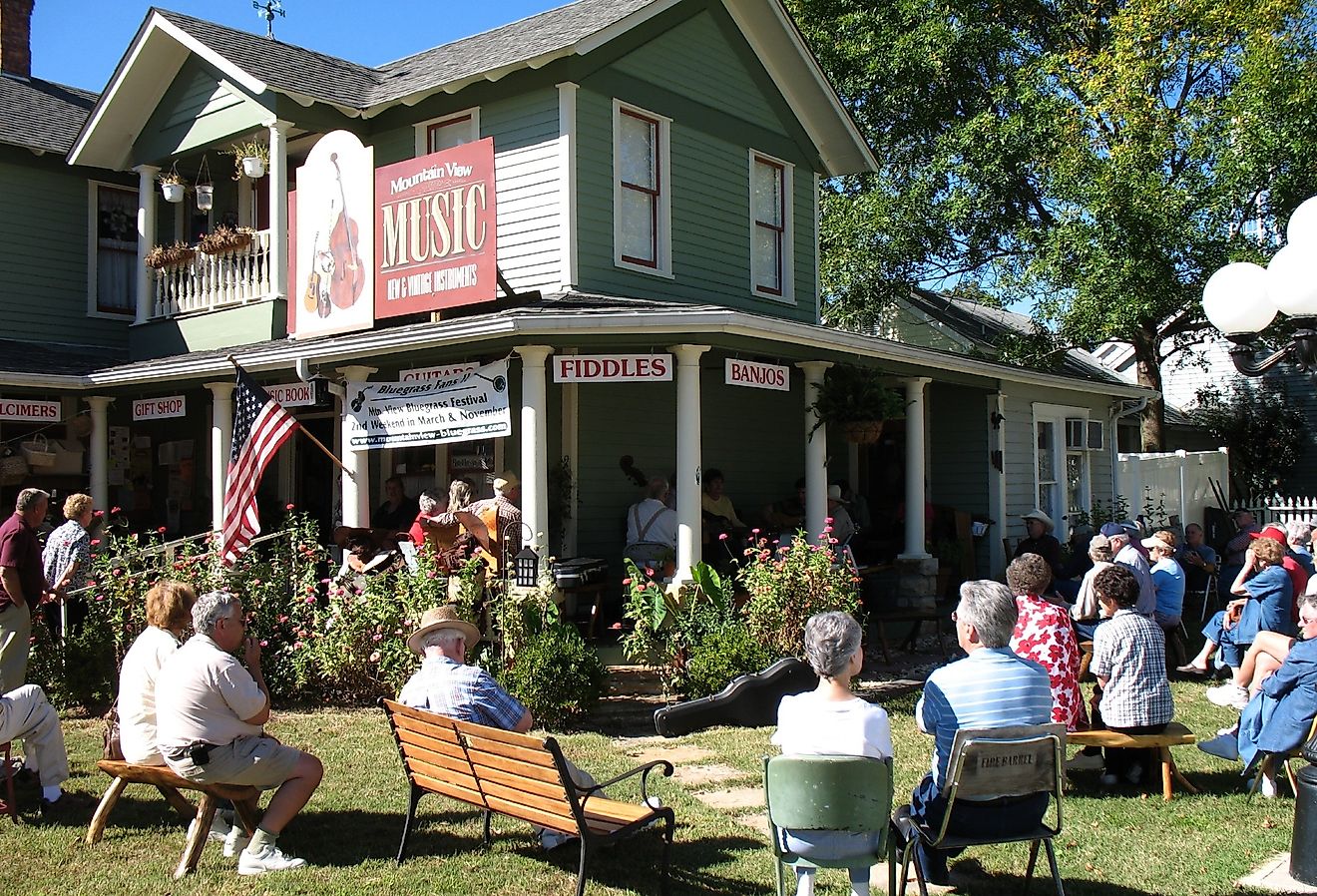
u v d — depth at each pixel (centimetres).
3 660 853
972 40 2300
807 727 499
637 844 627
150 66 1531
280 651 998
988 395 1695
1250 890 553
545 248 1312
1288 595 969
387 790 728
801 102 1664
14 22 1938
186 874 578
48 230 1677
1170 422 2934
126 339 1756
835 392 1246
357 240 1227
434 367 1142
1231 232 2083
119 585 998
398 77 1520
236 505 1028
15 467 1495
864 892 493
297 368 1196
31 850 615
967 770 500
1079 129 2191
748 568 1057
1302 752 629
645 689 1062
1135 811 688
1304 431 2989
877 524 1747
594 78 1333
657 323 1035
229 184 1666
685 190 1466
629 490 1385
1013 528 1719
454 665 598
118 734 674
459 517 1027
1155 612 1181
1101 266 2016
